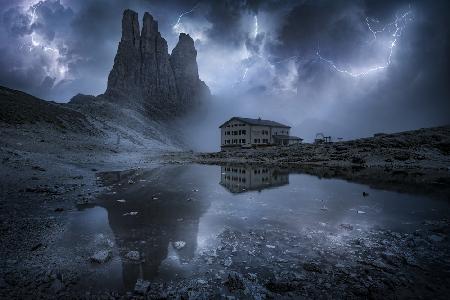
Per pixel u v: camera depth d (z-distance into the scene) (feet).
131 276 22.91
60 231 33.60
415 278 21.91
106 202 50.39
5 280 21.58
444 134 136.26
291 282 21.53
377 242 30.09
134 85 490.08
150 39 540.52
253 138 215.31
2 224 34.55
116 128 274.57
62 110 234.38
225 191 62.34
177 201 51.78
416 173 85.25
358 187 65.98
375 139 145.79
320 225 36.55
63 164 96.99
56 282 21.08
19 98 203.82
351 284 21.24
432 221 37.47
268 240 31.14
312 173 94.58
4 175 61.67
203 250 28.40
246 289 20.44
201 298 19.45
